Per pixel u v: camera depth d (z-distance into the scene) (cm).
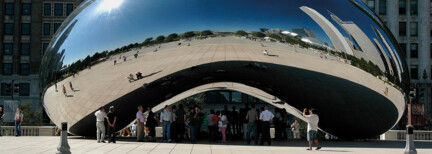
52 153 1256
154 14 1473
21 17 6769
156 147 1465
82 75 1562
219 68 1487
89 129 1805
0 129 2353
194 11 1440
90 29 1559
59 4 6806
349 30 1501
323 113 1648
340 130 1770
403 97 1645
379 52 1545
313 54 1445
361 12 1568
